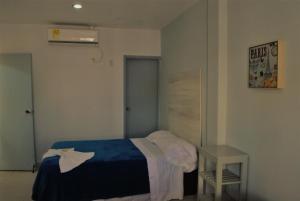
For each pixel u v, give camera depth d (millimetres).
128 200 3008
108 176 2938
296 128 1924
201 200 2941
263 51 2219
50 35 4426
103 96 4859
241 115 2607
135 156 3143
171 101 4312
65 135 4762
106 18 4133
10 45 4477
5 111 4352
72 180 2854
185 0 3268
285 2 2010
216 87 2902
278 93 2100
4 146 4375
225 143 2910
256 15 2354
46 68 4625
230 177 2584
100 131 4887
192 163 3158
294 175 1948
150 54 4973
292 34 1947
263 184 2287
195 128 3396
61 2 3357
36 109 4645
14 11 3754
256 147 2379
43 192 2793
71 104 4754
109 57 4832
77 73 4738
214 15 2912
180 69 3959
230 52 2783
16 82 4340
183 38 3828
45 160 2984
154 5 3473
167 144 3436
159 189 3051
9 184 3770
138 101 5156
